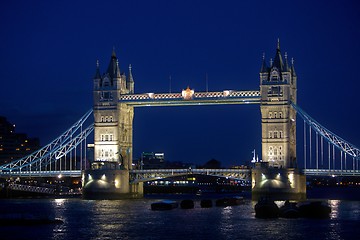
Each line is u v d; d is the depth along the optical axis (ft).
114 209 652.48
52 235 454.81
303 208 567.59
